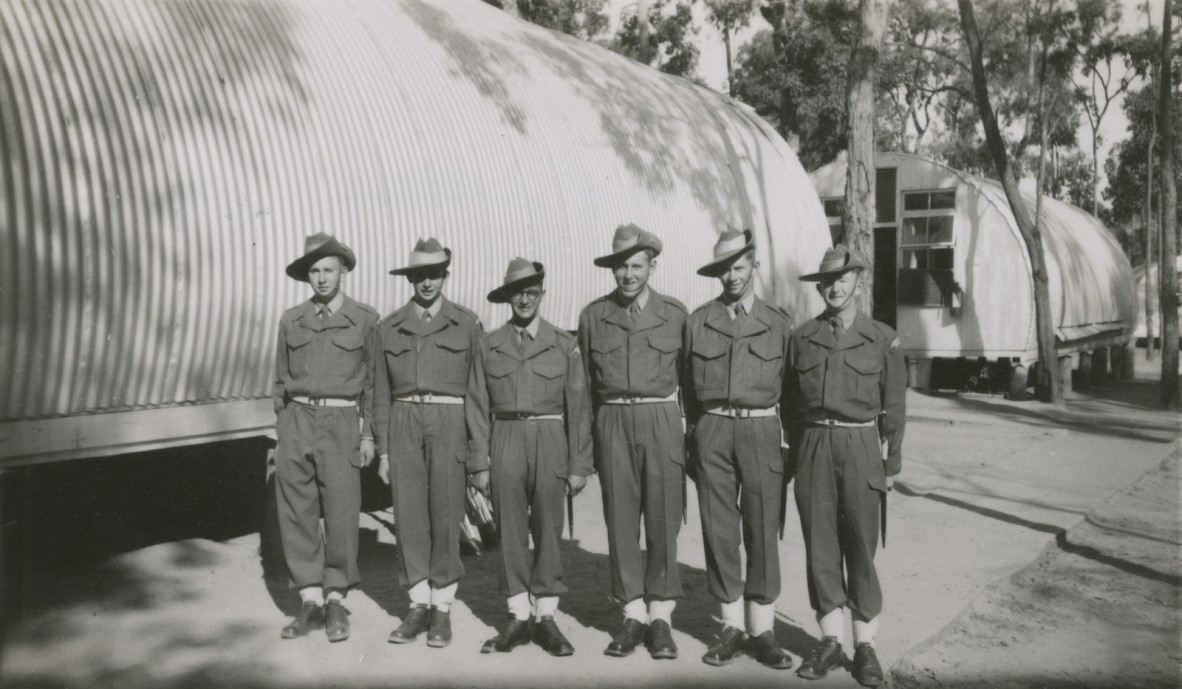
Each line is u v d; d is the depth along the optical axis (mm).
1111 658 4988
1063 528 7656
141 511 7434
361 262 6836
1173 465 11180
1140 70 30359
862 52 11391
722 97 14305
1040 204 17016
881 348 4516
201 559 6473
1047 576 6578
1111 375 23641
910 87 34688
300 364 5016
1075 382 21766
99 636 5020
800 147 29125
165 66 6023
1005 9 22984
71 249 5316
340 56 7355
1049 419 14766
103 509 7312
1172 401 16141
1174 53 28812
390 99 7488
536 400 4801
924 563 6586
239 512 7234
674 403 4816
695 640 5020
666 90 12203
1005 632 5391
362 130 7086
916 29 27922
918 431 13414
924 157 18453
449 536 4973
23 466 5297
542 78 9664
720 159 11727
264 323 6207
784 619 5398
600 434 4828
